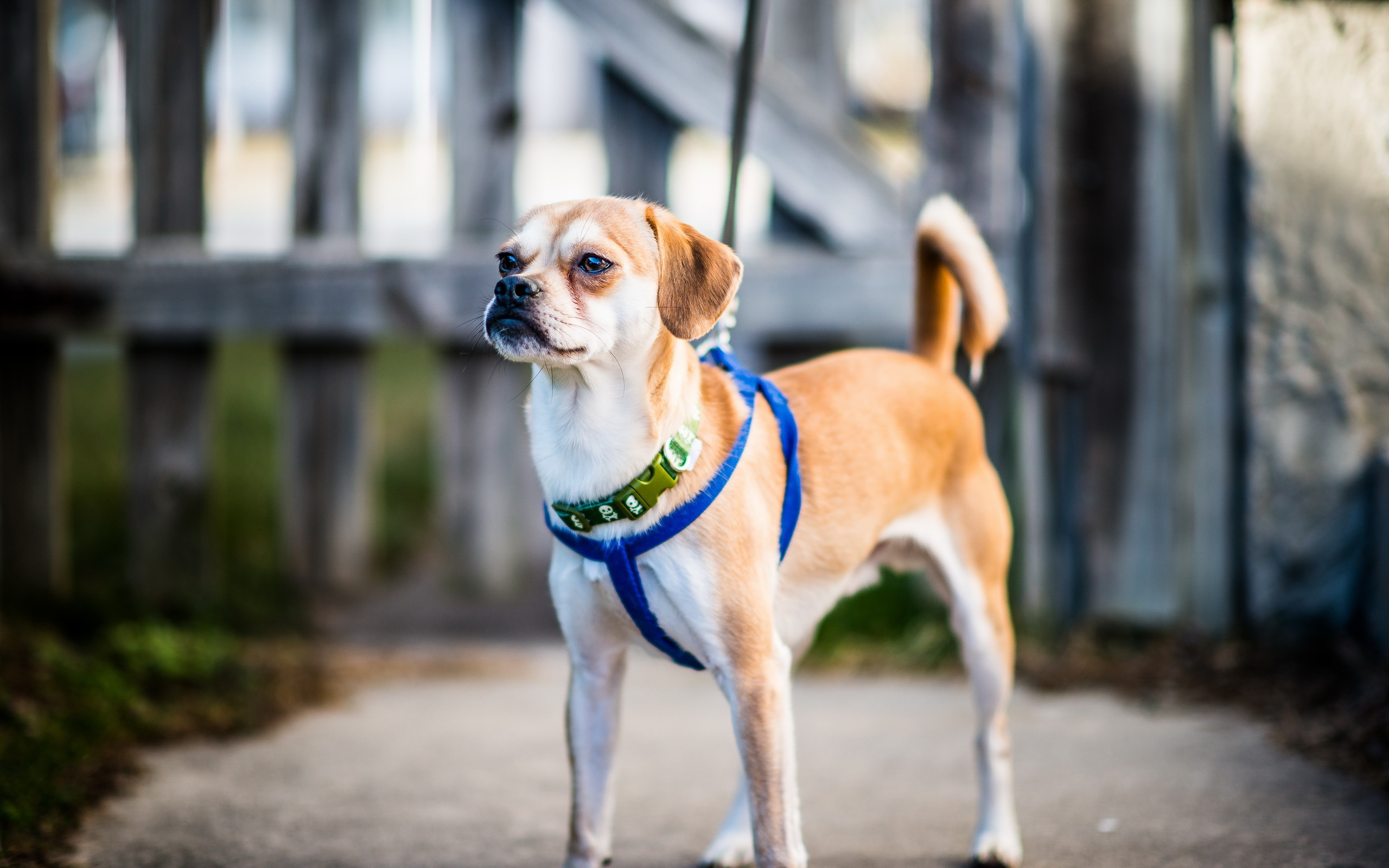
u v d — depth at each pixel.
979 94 4.27
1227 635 4.03
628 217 2.31
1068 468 4.17
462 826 2.84
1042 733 3.43
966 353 2.94
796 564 2.47
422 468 6.55
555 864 2.62
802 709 3.80
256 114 12.25
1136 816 2.79
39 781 2.92
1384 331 3.85
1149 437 4.06
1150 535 4.08
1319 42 3.82
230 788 3.11
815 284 4.40
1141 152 3.99
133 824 2.85
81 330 4.50
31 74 4.46
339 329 4.54
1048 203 4.05
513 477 4.88
